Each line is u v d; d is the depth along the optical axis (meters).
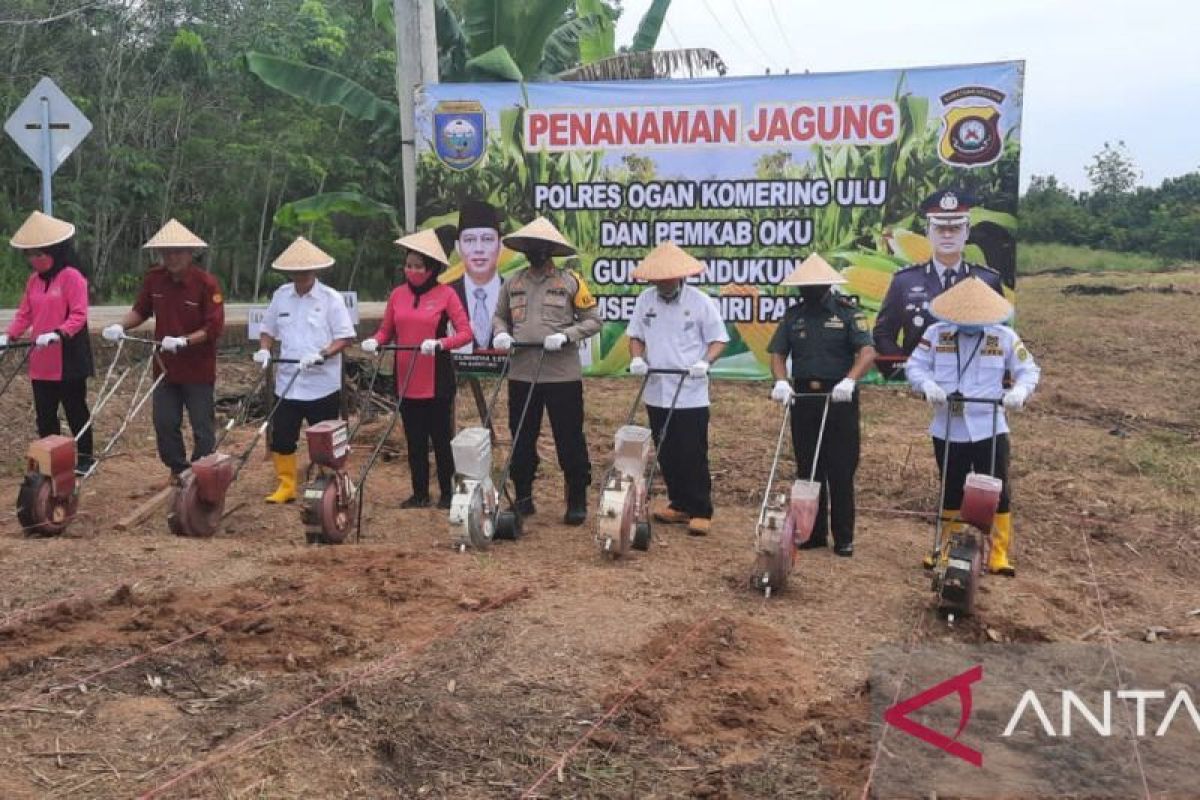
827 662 4.96
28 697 4.34
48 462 6.86
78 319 7.94
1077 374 15.19
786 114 9.52
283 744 3.97
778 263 9.67
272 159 27.95
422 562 6.17
